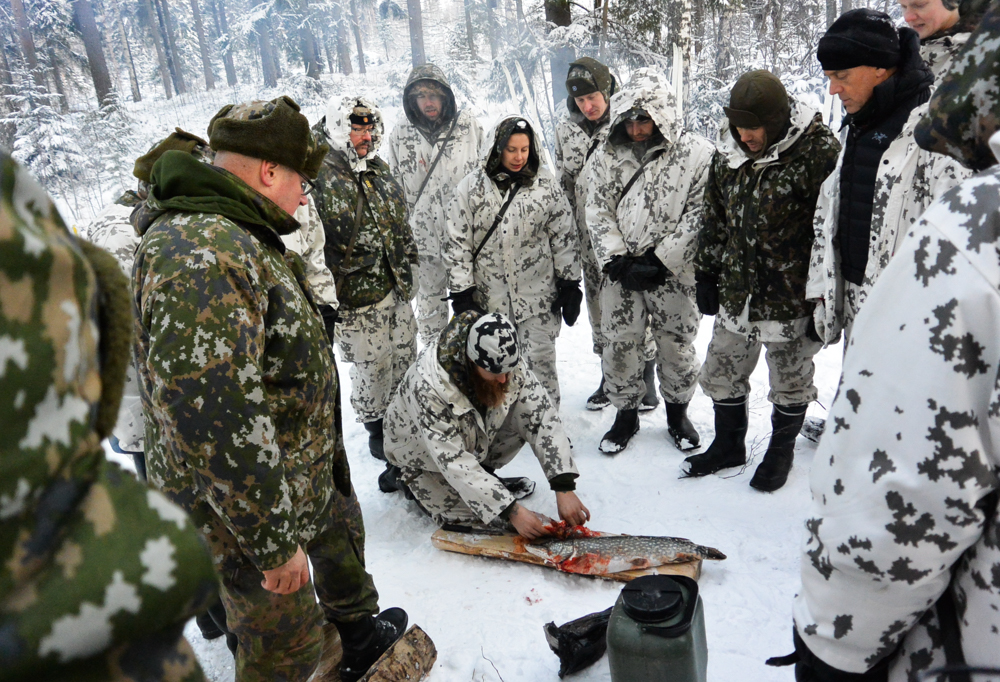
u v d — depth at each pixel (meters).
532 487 3.24
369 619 2.13
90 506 0.46
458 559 2.75
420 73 4.06
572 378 4.58
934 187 2.08
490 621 2.37
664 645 1.60
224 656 2.35
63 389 0.44
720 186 2.99
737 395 3.21
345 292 3.44
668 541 2.56
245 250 1.49
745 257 2.86
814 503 1.01
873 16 2.25
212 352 1.38
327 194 3.34
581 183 3.87
